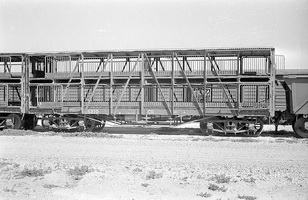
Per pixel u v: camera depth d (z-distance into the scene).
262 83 21.61
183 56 23.44
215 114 22.28
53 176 11.98
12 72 25.80
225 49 21.88
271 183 11.25
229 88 22.52
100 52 23.45
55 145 17.97
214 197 10.01
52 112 24.11
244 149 16.78
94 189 10.68
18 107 24.56
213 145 17.89
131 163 13.75
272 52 21.47
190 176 11.95
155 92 23.52
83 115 24.30
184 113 22.69
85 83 24.45
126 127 28.92
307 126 21.69
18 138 20.47
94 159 14.52
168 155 15.31
